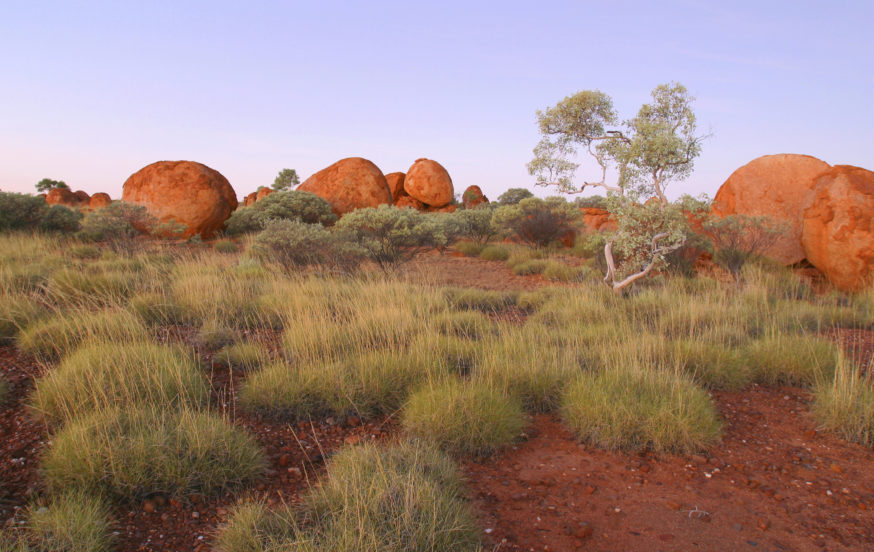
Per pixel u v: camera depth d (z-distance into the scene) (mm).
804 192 13000
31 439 3625
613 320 7484
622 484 3408
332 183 21406
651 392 4234
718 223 11930
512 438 3910
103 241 15547
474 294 9586
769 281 10625
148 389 4035
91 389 3908
